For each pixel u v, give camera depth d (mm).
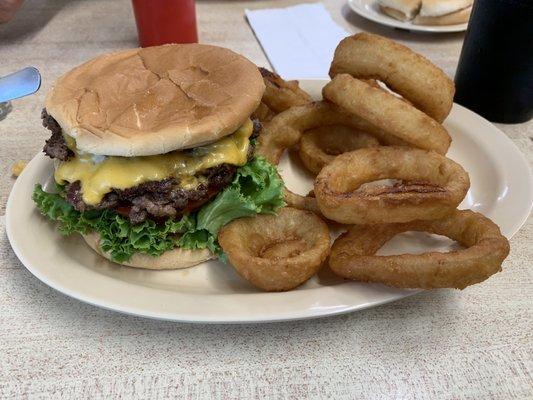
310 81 336
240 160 221
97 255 228
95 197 204
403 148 249
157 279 221
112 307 184
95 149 199
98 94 221
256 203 229
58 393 173
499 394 174
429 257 188
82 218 218
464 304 207
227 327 198
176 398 172
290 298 188
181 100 220
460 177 223
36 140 305
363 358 186
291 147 300
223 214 223
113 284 194
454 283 190
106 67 250
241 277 223
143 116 210
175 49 260
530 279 219
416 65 255
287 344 192
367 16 443
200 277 223
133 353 187
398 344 191
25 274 220
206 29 446
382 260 191
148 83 232
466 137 287
